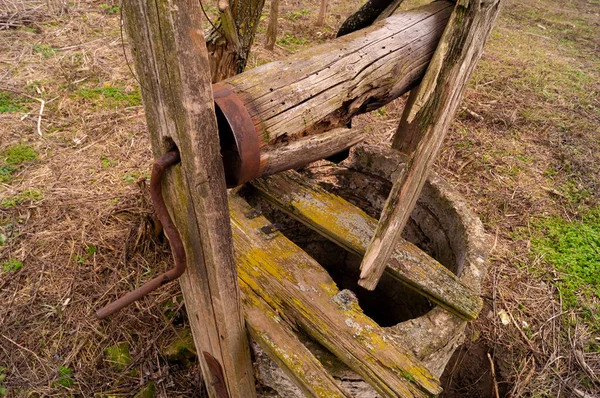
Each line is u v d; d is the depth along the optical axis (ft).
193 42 2.78
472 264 5.58
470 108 14.67
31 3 18.40
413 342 4.70
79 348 7.50
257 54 15.85
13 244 8.87
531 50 18.85
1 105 12.66
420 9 5.08
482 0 4.09
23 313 7.82
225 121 3.50
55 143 11.61
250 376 5.38
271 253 5.47
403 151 7.60
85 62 14.99
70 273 8.49
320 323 4.72
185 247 4.12
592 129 14.08
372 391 5.31
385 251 4.98
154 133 3.53
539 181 12.06
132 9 2.85
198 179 3.34
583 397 7.39
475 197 11.42
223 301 4.24
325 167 7.89
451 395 8.11
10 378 7.02
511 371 7.78
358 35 4.55
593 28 21.63
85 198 10.01
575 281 9.39
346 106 4.36
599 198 11.55
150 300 8.29
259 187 6.20
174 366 7.53
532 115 14.51
